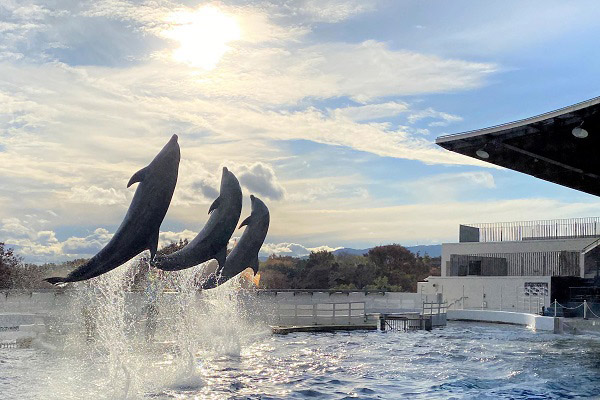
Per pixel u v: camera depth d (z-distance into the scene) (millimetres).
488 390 14969
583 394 14617
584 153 22391
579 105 18828
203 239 18625
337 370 17547
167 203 14562
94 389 14203
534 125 20266
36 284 31641
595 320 27781
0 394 13578
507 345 23547
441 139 22219
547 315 31781
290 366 18125
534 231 44781
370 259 83938
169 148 14680
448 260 46188
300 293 38500
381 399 13906
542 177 25344
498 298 39719
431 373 17234
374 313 34688
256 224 23438
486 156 22906
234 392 14422
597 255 37531
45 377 15344
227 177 19531
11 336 20938
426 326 29859
